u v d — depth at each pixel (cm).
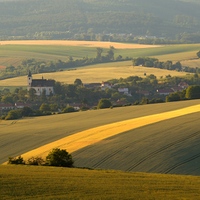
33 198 11962
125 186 13150
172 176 14838
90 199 11962
